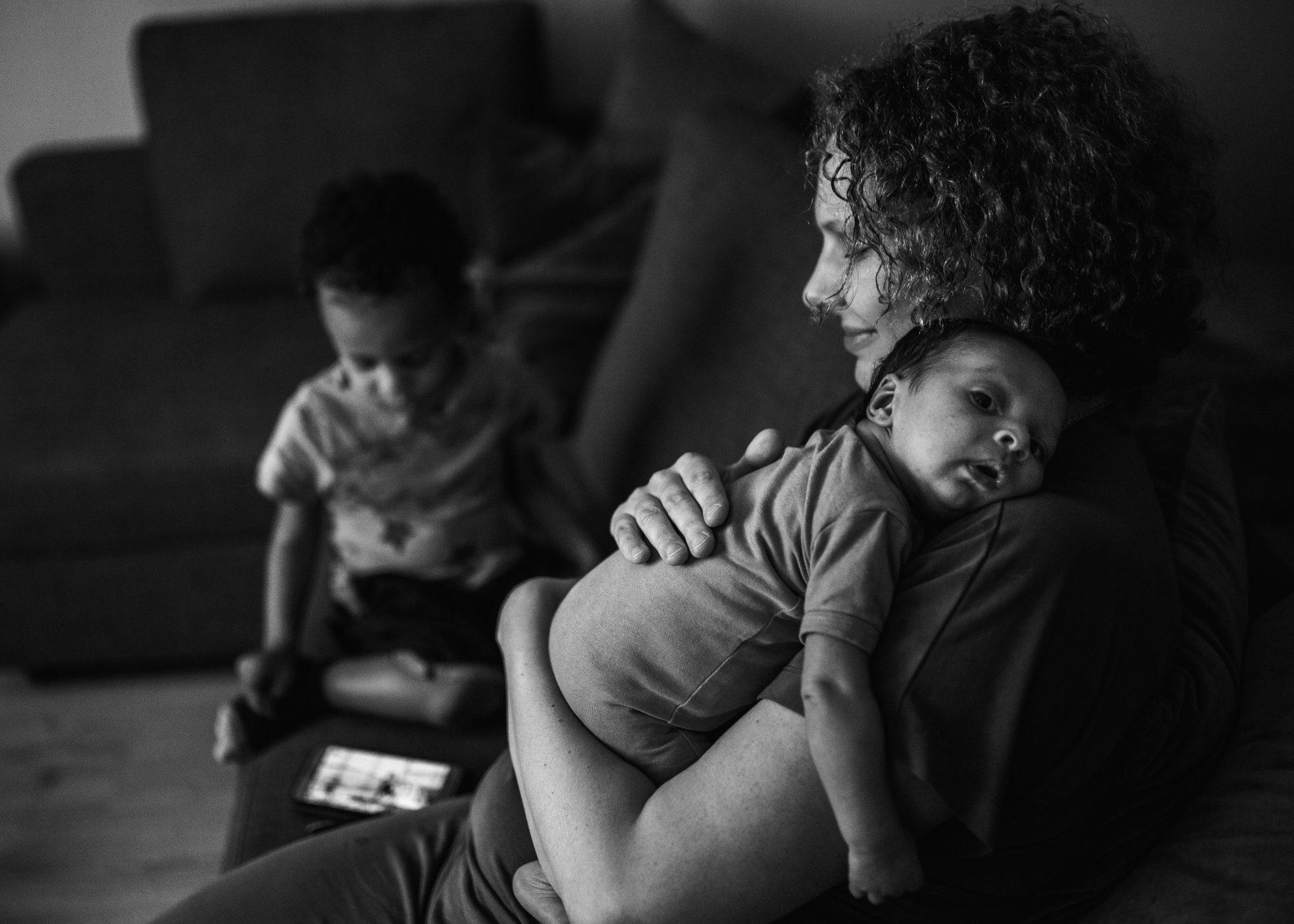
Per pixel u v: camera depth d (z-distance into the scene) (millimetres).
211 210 2459
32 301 2670
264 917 959
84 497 1956
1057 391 728
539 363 1991
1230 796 745
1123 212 726
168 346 2297
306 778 1271
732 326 1475
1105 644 686
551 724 820
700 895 703
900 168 739
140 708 2125
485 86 2424
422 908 967
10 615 2055
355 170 2434
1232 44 2342
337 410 1510
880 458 761
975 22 790
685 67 2217
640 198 2053
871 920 741
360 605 1531
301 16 2453
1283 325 1946
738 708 764
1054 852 744
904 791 671
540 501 1665
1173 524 919
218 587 2057
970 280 752
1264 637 877
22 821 1871
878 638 688
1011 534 685
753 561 745
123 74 2703
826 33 2514
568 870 750
